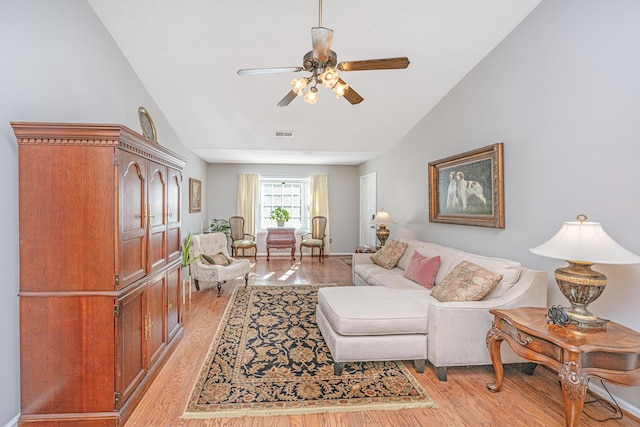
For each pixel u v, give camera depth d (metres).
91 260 1.70
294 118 4.29
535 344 1.78
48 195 1.68
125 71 3.01
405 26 2.71
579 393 1.57
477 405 1.96
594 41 2.07
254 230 7.37
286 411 1.89
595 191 2.08
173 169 2.71
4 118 1.62
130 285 1.86
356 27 2.72
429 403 1.97
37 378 1.68
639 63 1.82
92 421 1.69
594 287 1.75
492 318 2.26
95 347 1.70
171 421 1.79
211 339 2.87
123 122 2.97
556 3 2.34
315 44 1.81
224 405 1.93
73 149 1.68
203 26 2.67
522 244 2.70
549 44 2.40
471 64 3.24
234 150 5.45
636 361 1.58
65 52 2.11
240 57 3.05
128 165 1.83
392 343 2.30
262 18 2.61
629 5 1.87
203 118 4.20
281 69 2.15
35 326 1.68
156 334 2.28
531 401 2.01
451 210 3.71
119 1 2.41
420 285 3.30
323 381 2.21
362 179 7.34
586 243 1.71
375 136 4.95
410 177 4.78
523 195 2.67
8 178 1.64
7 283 1.63
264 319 3.38
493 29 2.76
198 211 6.12
